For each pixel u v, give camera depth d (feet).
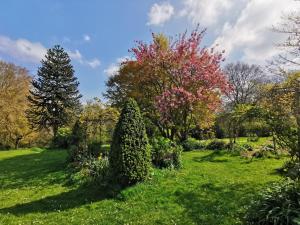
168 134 77.87
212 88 74.23
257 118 50.19
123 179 40.57
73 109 165.27
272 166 53.57
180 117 75.87
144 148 42.39
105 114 69.51
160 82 76.02
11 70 163.32
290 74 40.45
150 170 44.39
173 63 73.67
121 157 40.65
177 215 32.68
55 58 166.91
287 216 25.20
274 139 38.63
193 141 83.05
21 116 152.25
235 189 40.11
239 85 170.91
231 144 76.07
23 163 75.51
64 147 105.70
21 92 164.14
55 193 44.29
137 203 36.63
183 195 38.42
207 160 62.34
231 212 32.14
